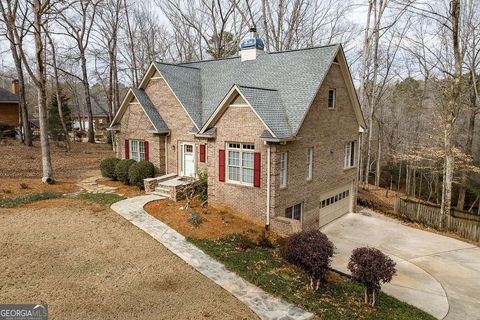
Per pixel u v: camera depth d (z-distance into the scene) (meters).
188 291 10.22
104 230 13.91
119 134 23.80
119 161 22.22
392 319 10.29
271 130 14.89
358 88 43.53
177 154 21.59
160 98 22.08
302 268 11.23
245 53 22.28
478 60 31.64
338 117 20.70
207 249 13.01
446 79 30.75
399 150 39.06
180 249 12.91
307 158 18.23
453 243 18.31
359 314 10.23
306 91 17.41
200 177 18.98
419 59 41.94
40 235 12.98
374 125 43.09
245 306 9.84
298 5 36.44
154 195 18.97
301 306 10.11
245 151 16.33
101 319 8.40
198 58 44.47
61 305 8.77
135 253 12.21
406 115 39.88
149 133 21.95
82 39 38.44
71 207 16.45
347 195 23.28
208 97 21.55
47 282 9.79
